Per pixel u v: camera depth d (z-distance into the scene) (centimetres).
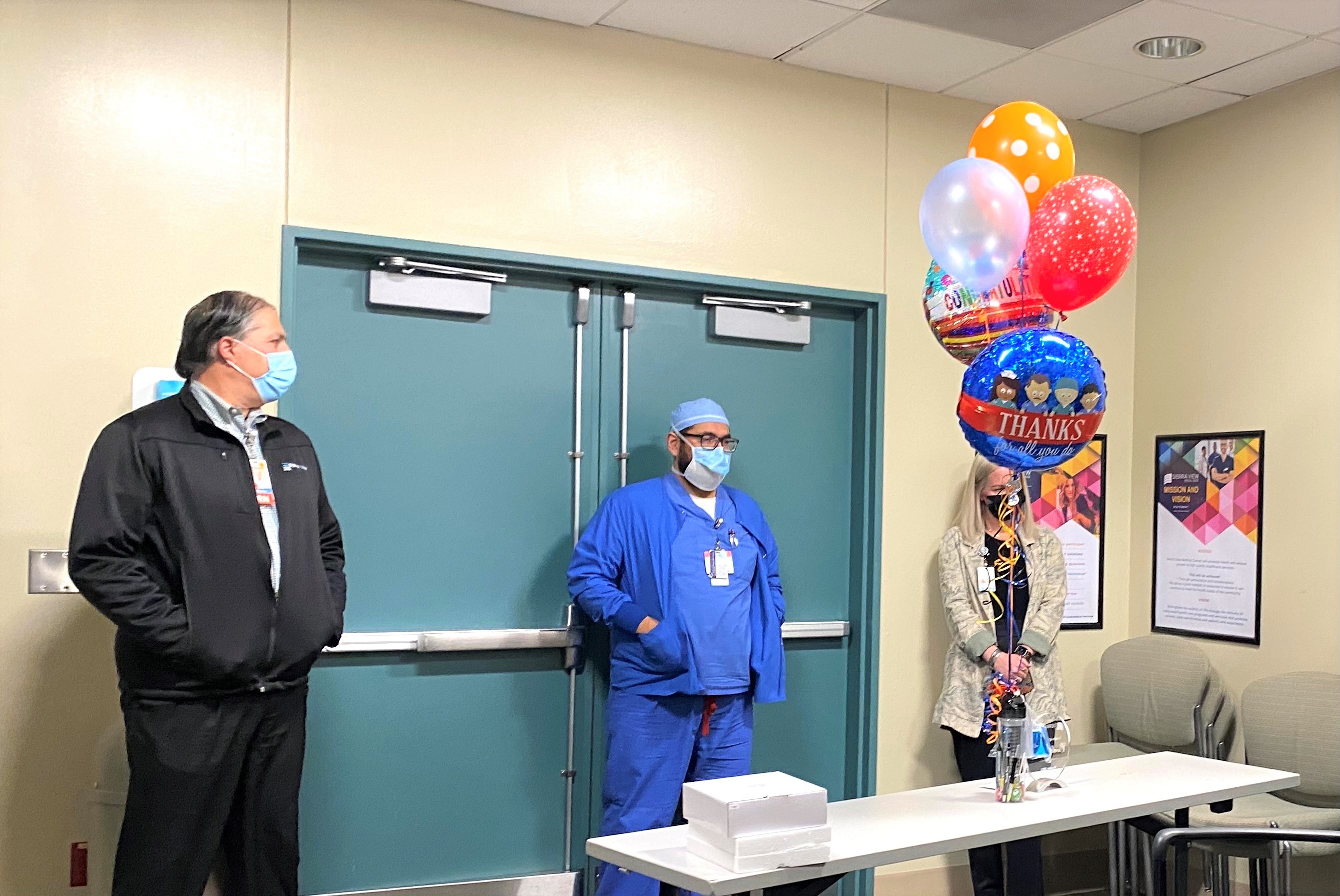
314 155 325
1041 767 272
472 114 345
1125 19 347
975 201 253
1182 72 390
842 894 393
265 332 263
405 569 343
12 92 294
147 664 248
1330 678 361
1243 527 409
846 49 377
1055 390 262
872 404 407
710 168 379
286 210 322
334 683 333
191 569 248
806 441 405
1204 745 396
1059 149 294
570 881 360
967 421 266
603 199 362
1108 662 425
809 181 396
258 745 261
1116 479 452
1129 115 436
